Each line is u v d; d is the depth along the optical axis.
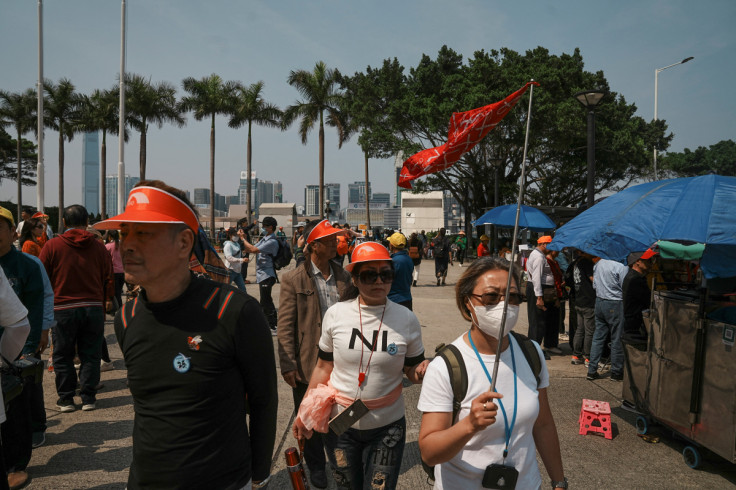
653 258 4.94
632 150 31.41
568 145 27.98
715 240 3.61
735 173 81.31
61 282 4.65
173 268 1.61
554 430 2.01
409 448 4.23
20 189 58.53
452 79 27.62
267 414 1.75
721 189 3.90
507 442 1.80
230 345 1.61
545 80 27.16
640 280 4.91
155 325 1.61
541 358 1.97
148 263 1.59
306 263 3.54
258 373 1.69
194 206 1.73
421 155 2.88
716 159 82.38
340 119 41.03
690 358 3.97
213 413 1.59
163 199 1.61
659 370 4.34
